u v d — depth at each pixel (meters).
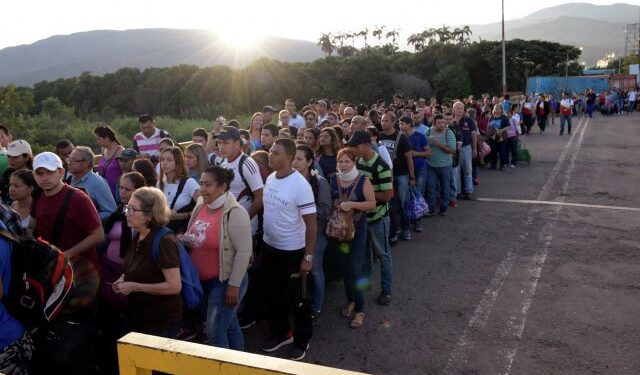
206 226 3.70
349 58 71.31
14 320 2.80
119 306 3.90
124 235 3.89
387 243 5.27
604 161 14.00
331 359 4.31
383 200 5.12
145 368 1.86
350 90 67.81
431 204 8.66
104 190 4.64
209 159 6.07
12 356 2.76
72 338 3.06
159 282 3.37
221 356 1.72
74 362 3.01
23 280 2.78
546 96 25.28
